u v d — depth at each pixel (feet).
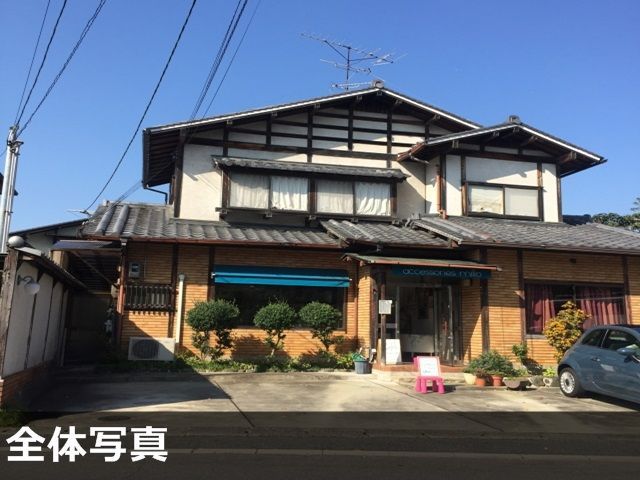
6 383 29.25
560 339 47.62
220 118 53.67
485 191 57.72
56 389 38.55
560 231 55.01
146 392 37.45
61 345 47.62
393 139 59.31
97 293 55.11
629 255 51.01
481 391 40.11
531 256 51.08
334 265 51.98
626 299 52.75
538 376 44.83
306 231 54.08
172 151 57.98
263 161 54.44
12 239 30.19
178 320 48.08
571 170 61.52
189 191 53.78
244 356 48.96
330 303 51.93
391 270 46.16
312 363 49.39
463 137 55.52
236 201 52.95
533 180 59.16
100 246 48.44
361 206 55.83
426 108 58.70
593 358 36.11
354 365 48.16
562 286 51.96
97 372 44.14
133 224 49.85
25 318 33.40
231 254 50.06
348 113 58.65
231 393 37.32
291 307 50.08
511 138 58.29
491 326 48.96
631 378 32.65
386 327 51.13
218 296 49.57
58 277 40.37
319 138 57.57
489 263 49.85
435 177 57.62
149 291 47.98
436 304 53.42
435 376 39.29
